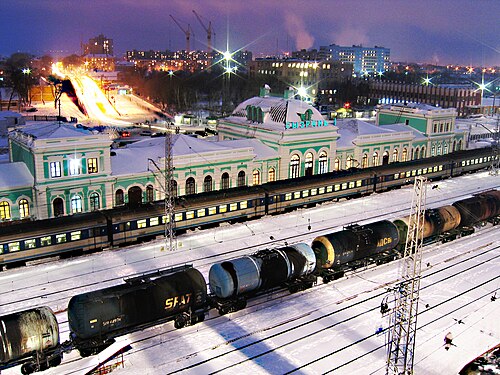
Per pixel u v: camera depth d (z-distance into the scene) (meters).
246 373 34.38
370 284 48.38
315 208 73.06
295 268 44.56
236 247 56.69
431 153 100.56
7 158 75.81
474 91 190.00
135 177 62.34
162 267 50.59
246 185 72.25
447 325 41.50
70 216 53.00
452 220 58.50
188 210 59.56
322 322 41.22
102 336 35.50
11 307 41.88
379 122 109.12
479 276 51.09
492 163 100.62
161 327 39.84
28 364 33.31
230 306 41.44
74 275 48.16
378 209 73.19
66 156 56.84
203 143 70.19
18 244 48.44
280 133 75.38
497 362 36.09
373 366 35.56
